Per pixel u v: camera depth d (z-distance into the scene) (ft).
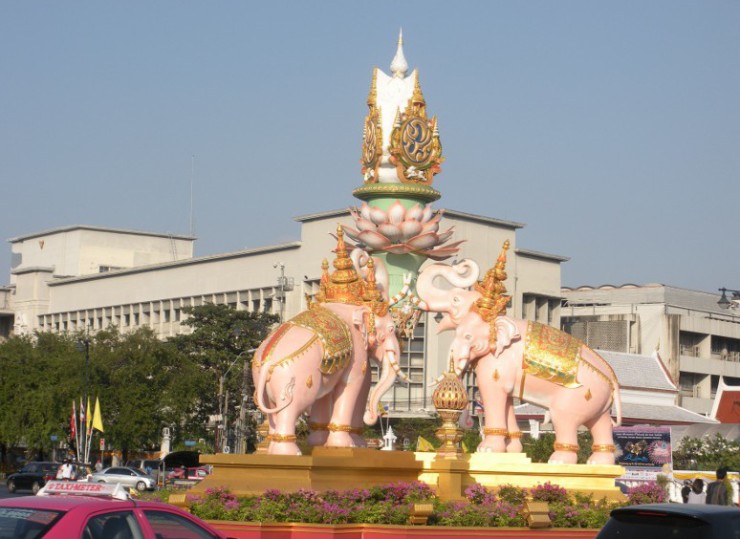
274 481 58.59
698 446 142.00
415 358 242.99
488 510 60.75
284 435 58.90
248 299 285.43
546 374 66.49
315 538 55.88
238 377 226.79
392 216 78.13
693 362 272.10
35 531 35.06
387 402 240.32
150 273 314.55
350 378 62.64
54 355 230.48
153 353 226.17
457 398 65.36
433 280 68.59
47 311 347.77
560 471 65.72
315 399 60.18
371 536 57.62
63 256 354.54
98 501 37.04
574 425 66.85
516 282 266.77
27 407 217.15
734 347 290.56
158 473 186.29
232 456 59.82
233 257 290.15
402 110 80.43
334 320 61.98
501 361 66.95
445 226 252.01
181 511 39.52
